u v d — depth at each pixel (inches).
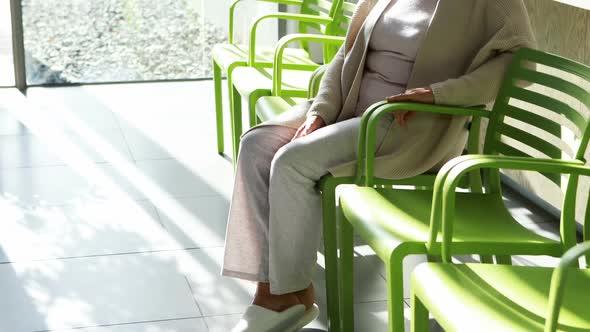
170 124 180.2
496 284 71.2
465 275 72.4
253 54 147.3
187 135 173.8
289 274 97.0
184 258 119.0
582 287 71.7
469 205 91.7
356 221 86.0
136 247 122.0
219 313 104.0
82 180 147.3
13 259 116.8
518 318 65.4
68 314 102.7
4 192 140.5
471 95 96.1
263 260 99.3
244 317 97.3
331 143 96.8
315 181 97.3
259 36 211.9
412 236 79.9
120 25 204.8
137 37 206.4
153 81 210.2
